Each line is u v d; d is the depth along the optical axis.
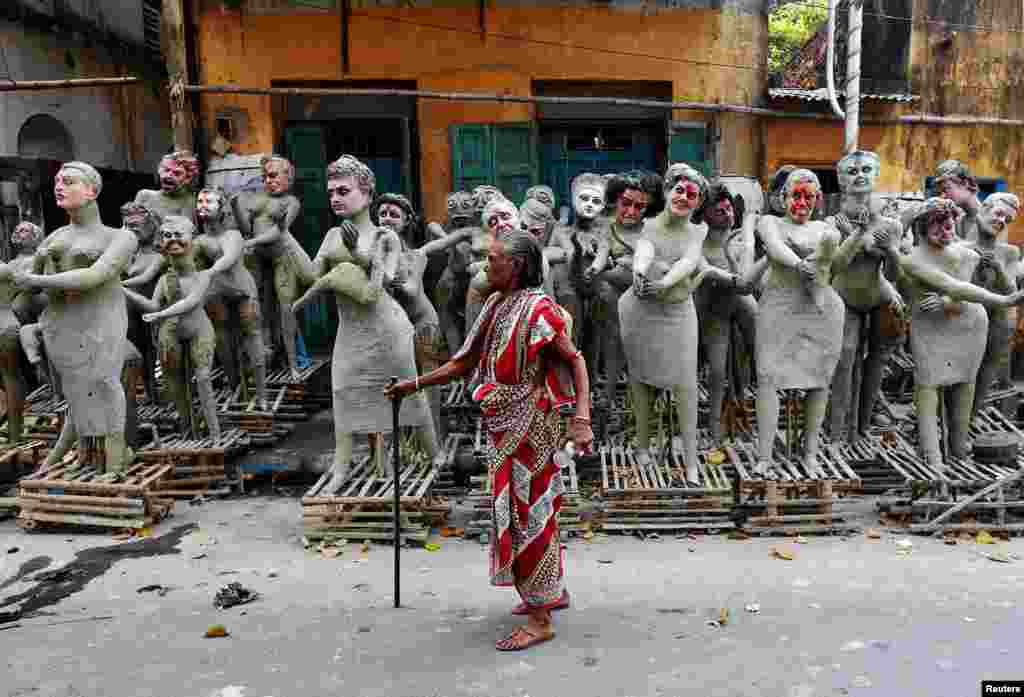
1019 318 7.78
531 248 3.03
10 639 3.35
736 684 2.79
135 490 4.75
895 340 5.50
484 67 9.04
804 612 3.41
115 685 2.91
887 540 4.52
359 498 4.51
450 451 5.71
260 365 6.35
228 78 8.94
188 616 3.55
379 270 4.55
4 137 9.07
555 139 9.66
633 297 4.70
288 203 7.30
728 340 5.51
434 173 9.20
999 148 9.97
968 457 5.15
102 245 4.80
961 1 9.77
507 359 2.96
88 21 10.49
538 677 2.87
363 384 4.71
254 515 5.10
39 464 5.75
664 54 9.11
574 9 9.00
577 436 2.89
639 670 2.90
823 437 5.68
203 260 6.28
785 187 4.94
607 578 3.92
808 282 4.66
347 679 2.90
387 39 8.95
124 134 11.54
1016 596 3.56
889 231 4.92
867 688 2.74
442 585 3.87
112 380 4.86
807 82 11.91
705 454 5.26
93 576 4.09
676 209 4.54
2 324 5.56
